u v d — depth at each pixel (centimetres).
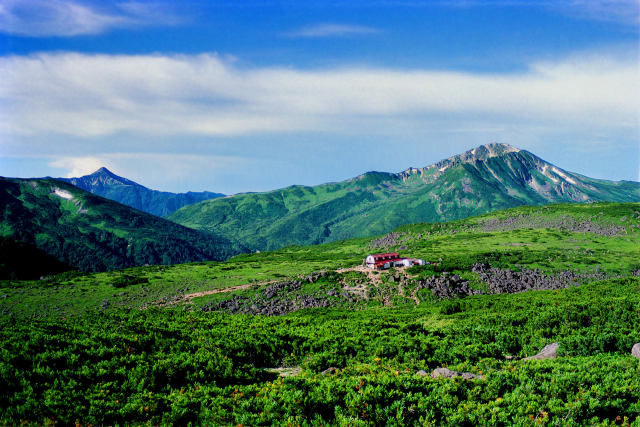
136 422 1708
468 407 1636
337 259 19912
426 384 1902
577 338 2673
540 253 15475
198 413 1758
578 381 1830
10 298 10988
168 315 4984
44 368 2102
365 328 4256
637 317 3425
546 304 5594
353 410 1622
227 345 3184
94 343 2639
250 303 9600
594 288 6838
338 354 3130
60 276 14550
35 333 2636
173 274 14262
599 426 1508
